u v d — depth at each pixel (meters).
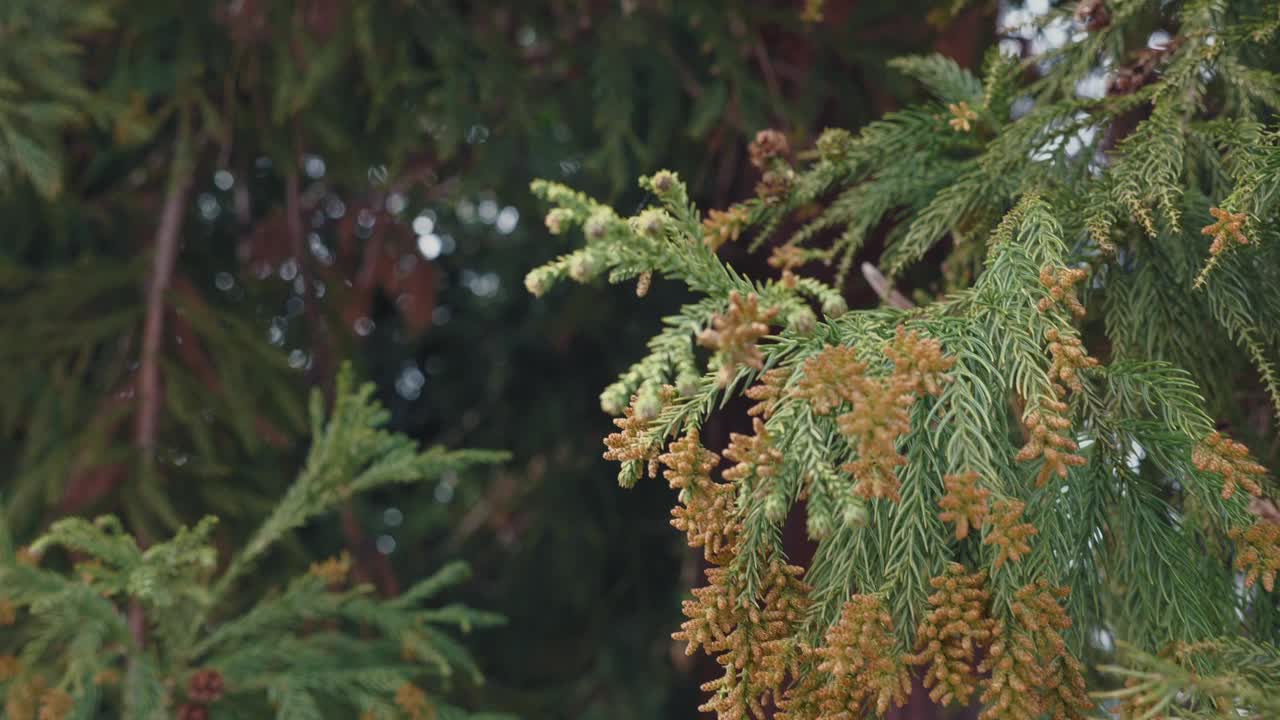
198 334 2.78
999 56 1.34
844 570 0.99
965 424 0.94
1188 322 1.17
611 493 4.46
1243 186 1.01
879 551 0.98
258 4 2.68
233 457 2.78
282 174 2.95
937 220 1.31
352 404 2.04
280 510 2.04
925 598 0.95
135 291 2.92
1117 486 1.06
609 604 4.50
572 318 3.97
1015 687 0.86
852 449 0.94
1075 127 1.24
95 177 3.32
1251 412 1.45
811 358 0.93
